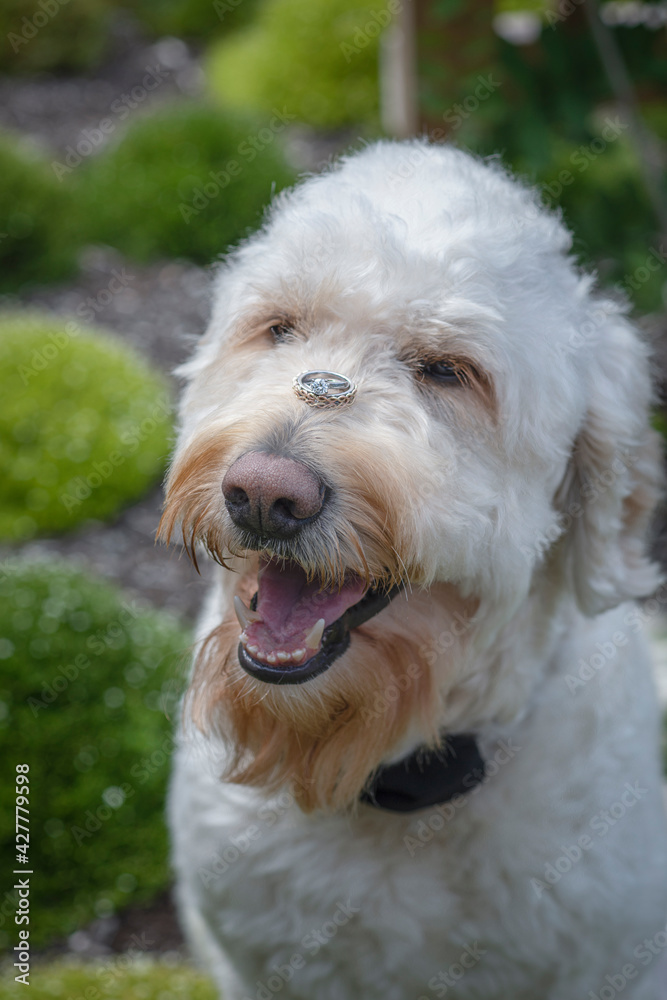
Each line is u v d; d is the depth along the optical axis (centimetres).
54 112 1132
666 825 287
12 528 582
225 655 243
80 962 370
